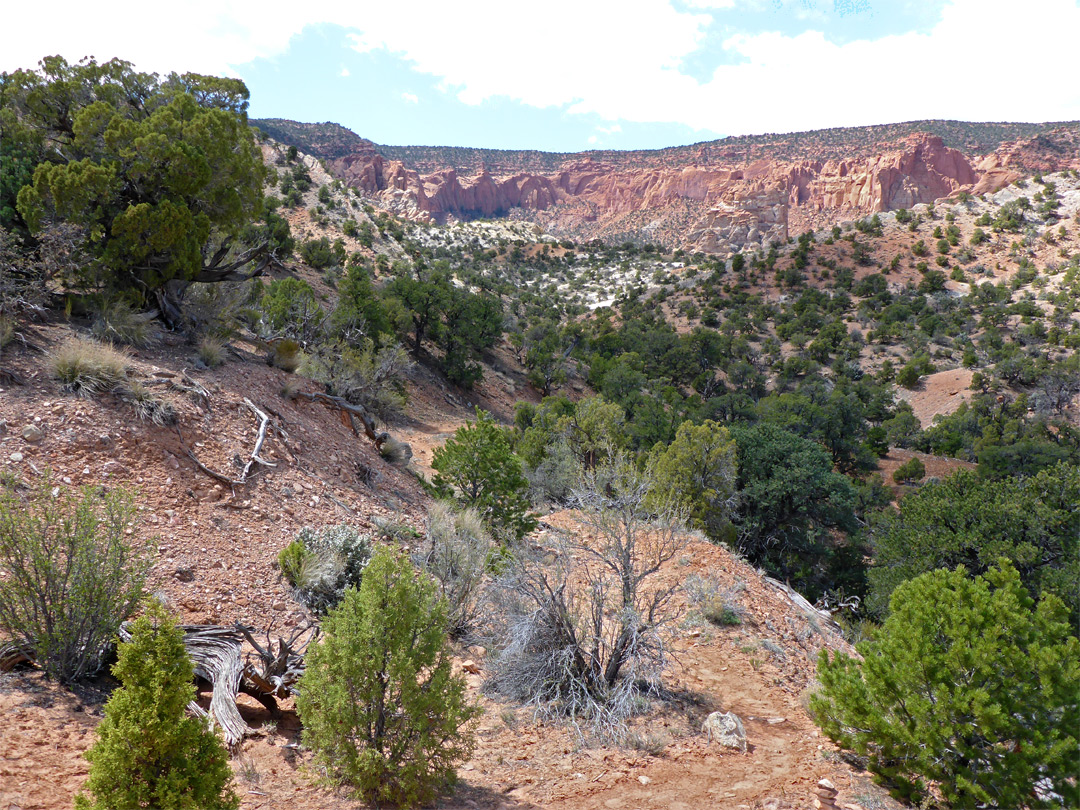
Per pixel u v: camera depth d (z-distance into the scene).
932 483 24.42
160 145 11.77
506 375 57.59
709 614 9.43
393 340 32.75
